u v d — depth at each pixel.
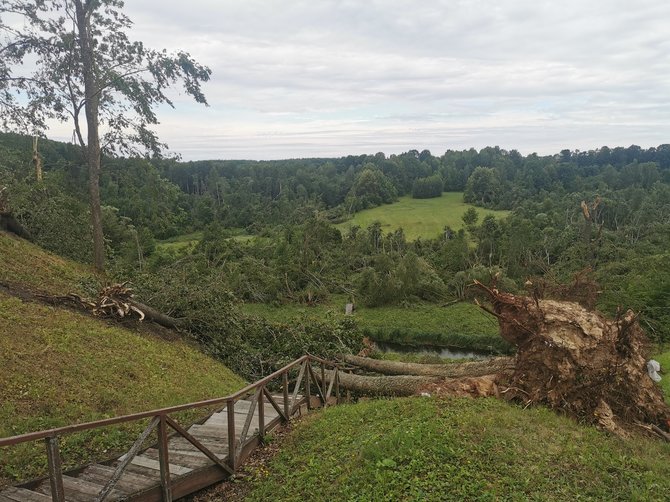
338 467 5.75
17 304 10.35
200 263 32.06
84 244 19.98
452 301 33.06
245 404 9.12
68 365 8.54
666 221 49.41
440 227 60.28
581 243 34.97
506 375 9.49
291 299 33.62
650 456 6.23
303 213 56.12
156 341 12.20
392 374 14.66
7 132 17.88
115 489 5.18
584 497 4.85
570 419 7.53
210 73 17.52
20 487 5.05
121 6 16.39
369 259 41.09
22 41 15.77
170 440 6.99
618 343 8.80
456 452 5.65
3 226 16.84
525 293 12.68
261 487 5.90
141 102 16.78
